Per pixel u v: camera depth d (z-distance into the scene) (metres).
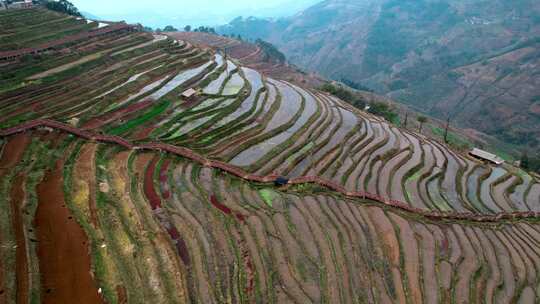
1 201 28.58
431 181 41.47
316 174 37.72
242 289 23.20
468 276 27.34
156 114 46.84
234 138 42.84
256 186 34.81
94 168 34.22
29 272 22.47
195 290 22.66
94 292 21.77
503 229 34.38
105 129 41.94
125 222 27.86
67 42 64.19
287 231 28.88
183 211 29.83
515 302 26.20
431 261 28.05
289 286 23.84
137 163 36.53
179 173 35.44
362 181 37.94
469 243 31.16
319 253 26.89
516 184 44.47
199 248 26.00
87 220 27.67
